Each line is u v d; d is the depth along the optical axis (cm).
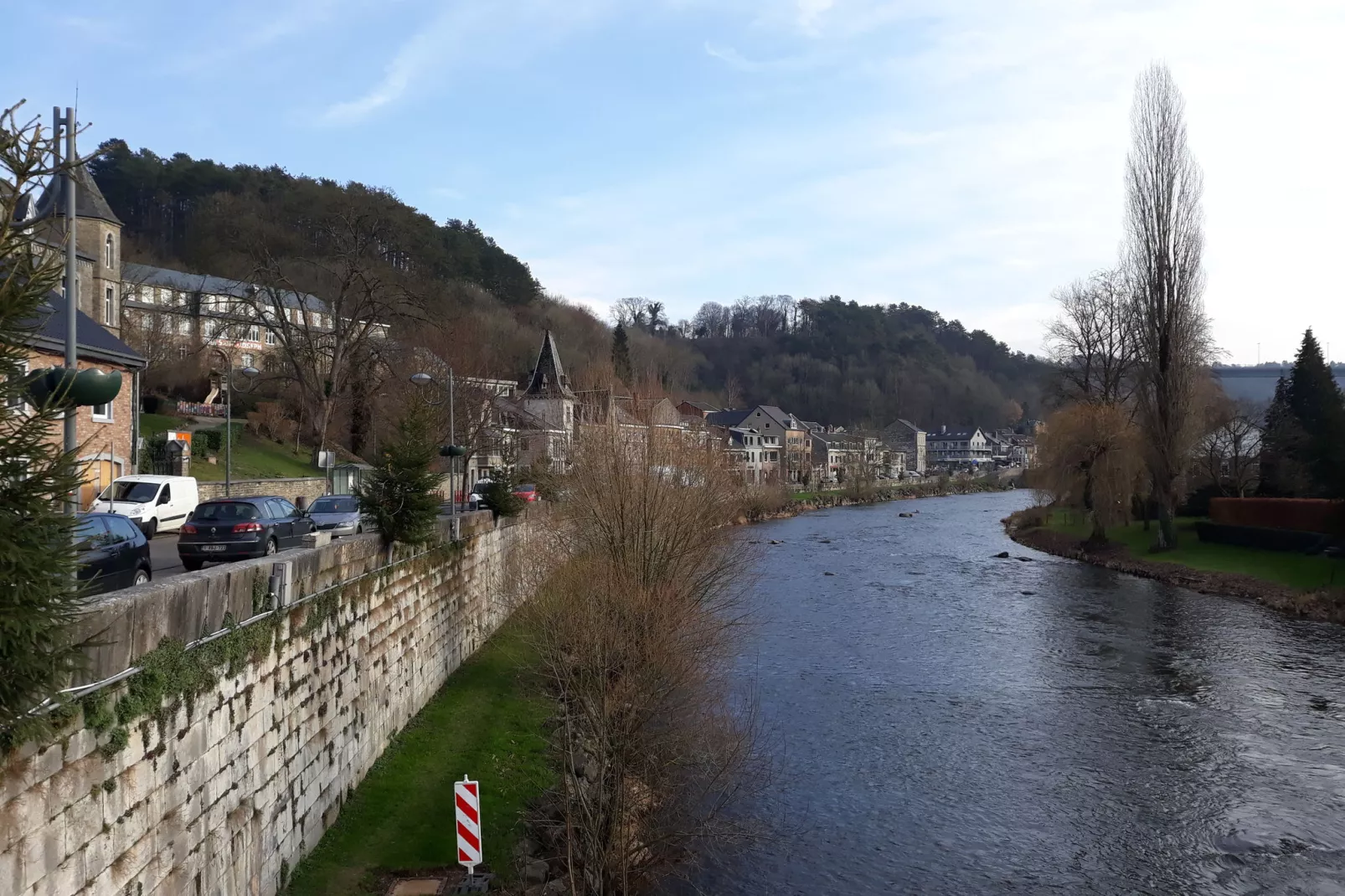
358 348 5012
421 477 1580
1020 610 3353
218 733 862
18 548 496
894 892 1327
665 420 2656
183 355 5922
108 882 664
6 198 489
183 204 7919
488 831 1295
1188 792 1669
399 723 1614
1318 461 4091
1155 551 4578
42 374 611
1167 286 4431
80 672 555
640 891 1259
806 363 15062
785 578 4106
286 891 1032
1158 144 4369
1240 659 2595
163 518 2634
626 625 1509
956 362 18100
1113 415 4794
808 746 1909
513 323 7581
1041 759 1841
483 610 2447
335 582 1270
